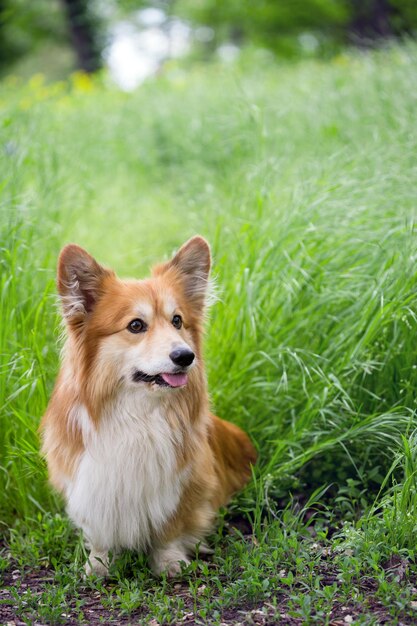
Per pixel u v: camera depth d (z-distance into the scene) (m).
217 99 10.47
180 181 8.90
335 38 19.53
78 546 4.07
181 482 4.04
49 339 5.09
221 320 5.26
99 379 3.86
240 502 4.67
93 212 7.58
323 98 8.52
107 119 10.80
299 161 6.62
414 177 5.65
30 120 7.44
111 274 4.00
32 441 4.61
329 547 3.99
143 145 10.08
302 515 4.34
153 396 3.88
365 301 4.82
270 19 20.22
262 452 5.04
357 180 5.55
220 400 5.14
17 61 27.97
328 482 4.84
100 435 3.90
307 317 5.04
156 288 3.95
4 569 4.12
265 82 11.02
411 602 3.38
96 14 23.78
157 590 3.78
